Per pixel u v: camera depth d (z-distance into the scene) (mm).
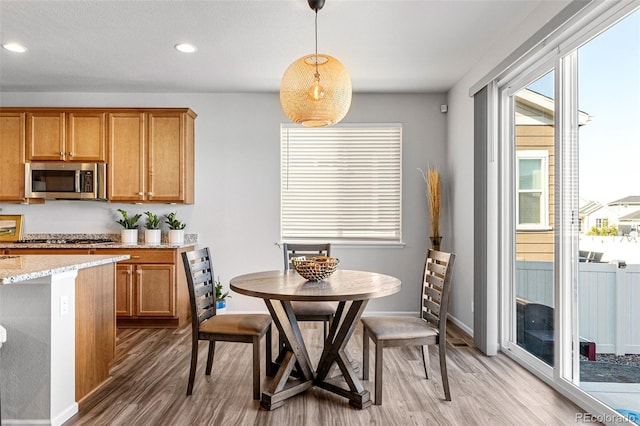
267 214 4586
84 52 3422
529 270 3012
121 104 4566
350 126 4605
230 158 4590
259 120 4594
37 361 2084
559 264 2518
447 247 4496
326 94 2381
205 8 2695
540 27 2611
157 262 4043
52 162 4234
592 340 2283
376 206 4629
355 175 4633
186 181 4328
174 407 2316
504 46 3100
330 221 4633
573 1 2172
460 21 2869
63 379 2182
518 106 3170
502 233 3303
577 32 2340
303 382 2516
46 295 2090
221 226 4586
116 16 2803
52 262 2369
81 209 4527
